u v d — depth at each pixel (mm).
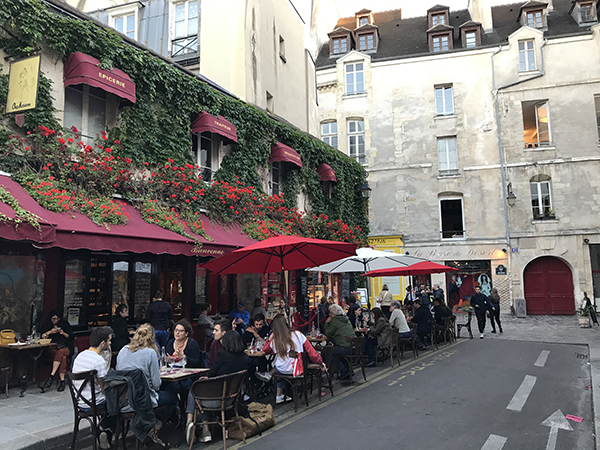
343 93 25359
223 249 9250
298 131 15211
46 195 6711
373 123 24797
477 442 4852
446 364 9336
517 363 9328
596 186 21656
